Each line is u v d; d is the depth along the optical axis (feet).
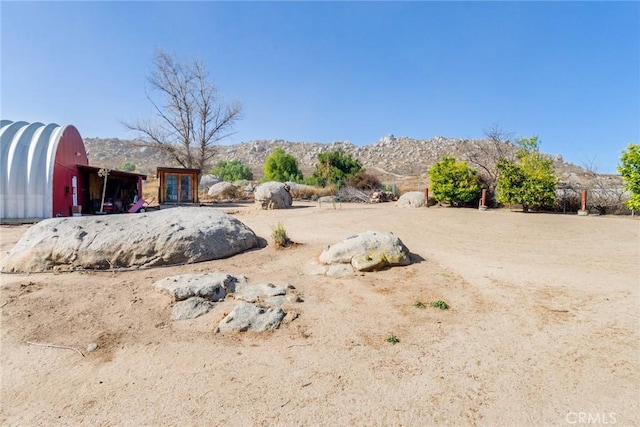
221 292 16.11
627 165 41.60
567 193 57.52
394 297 16.14
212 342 12.19
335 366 10.61
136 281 17.93
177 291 15.46
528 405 8.73
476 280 18.49
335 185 97.04
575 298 15.92
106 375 10.30
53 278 18.33
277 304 15.19
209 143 99.14
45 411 8.76
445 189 61.62
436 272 19.70
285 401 8.96
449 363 10.74
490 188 63.52
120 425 8.17
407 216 48.06
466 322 13.62
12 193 42.45
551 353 11.23
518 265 21.59
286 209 59.21
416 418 8.30
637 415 8.30
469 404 8.80
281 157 119.96
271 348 11.74
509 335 12.51
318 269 19.86
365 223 41.50
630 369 10.21
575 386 9.47
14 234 33.06
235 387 9.59
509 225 40.24
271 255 23.44
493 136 74.23
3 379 10.14
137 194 66.08
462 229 37.42
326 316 14.19
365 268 19.47
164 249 20.63
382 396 9.15
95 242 20.17
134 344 12.10
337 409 8.64
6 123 50.75
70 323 13.61
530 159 58.54
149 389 9.57
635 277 18.92
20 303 15.16
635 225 39.96
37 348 11.83
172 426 8.09
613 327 12.94
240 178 141.38
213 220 24.56
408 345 11.89
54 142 46.06
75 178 52.85
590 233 34.68
